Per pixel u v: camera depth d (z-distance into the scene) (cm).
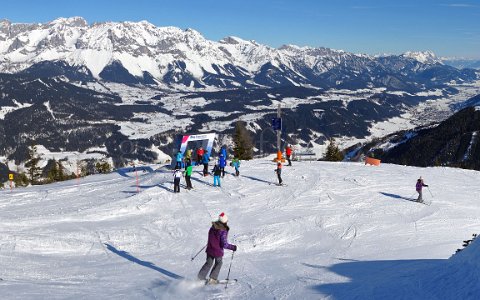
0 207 2262
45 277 1245
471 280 980
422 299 946
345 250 1692
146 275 1296
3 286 1135
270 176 3100
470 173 3744
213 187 2681
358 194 2694
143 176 3350
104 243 1636
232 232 1853
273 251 1658
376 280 1165
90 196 2550
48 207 2233
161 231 1831
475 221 2286
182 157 3328
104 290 1144
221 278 1272
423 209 2456
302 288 1149
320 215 2186
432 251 1678
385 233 1981
